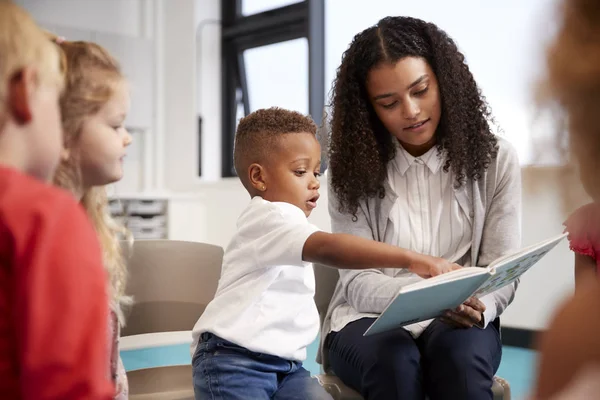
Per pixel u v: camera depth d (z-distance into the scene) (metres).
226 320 1.32
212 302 1.38
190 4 5.21
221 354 1.31
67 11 5.05
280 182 1.41
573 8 0.41
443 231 1.60
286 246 1.26
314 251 1.24
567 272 3.16
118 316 1.10
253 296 1.32
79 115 0.86
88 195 1.03
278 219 1.32
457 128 1.56
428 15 3.77
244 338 1.30
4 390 0.63
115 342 1.06
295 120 1.45
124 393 1.09
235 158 1.51
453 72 1.55
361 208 1.65
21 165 0.68
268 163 1.42
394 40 1.54
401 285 1.45
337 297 1.63
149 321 1.63
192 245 1.71
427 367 1.39
